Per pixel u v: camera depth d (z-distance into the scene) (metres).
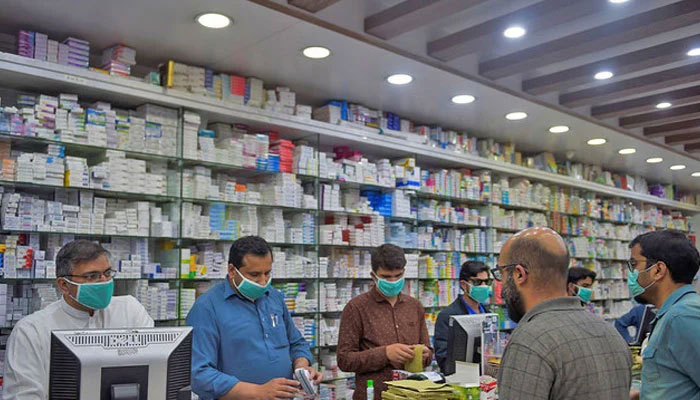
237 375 2.92
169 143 4.36
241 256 2.97
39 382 2.52
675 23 3.97
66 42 3.95
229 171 4.84
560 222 8.12
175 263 4.35
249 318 3.01
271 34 4.04
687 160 8.41
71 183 3.85
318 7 3.76
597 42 4.30
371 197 5.86
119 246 4.13
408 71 4.76
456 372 2.77
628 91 5.42
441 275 6.35
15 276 3.62
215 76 4.59
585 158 8.33
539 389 1.59
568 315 1.71
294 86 5.14
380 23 4.02
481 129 6.65
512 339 1.71
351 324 3.56
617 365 1.68
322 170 5.30
